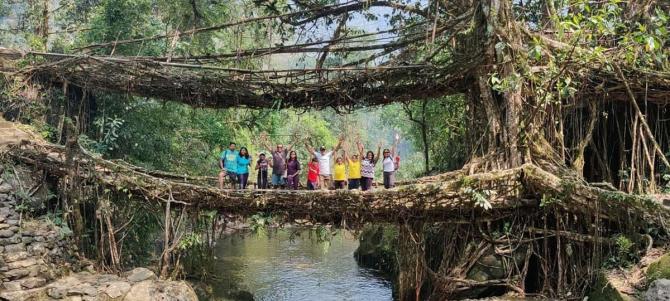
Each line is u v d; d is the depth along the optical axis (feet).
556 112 41.14
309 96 47.65
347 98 46.98
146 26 59.62
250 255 73.10
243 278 60.54
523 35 39.63
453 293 43.27
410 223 40.22
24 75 50.85
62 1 72.84
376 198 38.47
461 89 44.39
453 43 46.29
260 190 40.27
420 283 43.06
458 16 43.34
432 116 64.80
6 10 72.13
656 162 42.45
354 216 39.75
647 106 43.06
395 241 57.26
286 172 48.88
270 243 81.46
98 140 56.44
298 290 56.70
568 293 36.63
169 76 48.42
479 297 42.68
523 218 40.09
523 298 38.19
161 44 60.44
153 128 61.36
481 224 42.24
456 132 57.77
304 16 52.75
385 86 45.32
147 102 59.72
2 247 36.60
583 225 37.68
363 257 69.05
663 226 30.73
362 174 46.26
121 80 49.78
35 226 39.47
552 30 41.63
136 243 50.49
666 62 38.68
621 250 33.22
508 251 40.04
